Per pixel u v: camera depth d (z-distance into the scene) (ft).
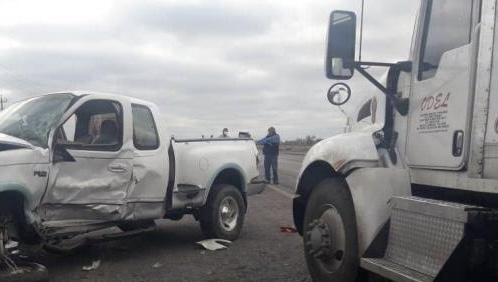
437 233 13.28
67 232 21.65
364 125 19.44
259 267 23.52
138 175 24.34
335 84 19.52
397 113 17.06
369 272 16.31
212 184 29.40
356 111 20.43
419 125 15.75
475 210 12.55
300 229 20.99
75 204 21.88
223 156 29.81
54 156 21.15
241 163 30.78
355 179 16.62
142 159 24.59
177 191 26.96
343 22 16.71
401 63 16.98
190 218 38.75
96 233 26.89
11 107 24.27
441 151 14.65
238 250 27.22
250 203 46.60
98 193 22.72
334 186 17.71
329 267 17.80
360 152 16.87
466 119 13.65
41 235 20.68
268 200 48.83
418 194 15.83
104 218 23.13
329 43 16.69
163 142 25.99
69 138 22.61
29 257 21.35
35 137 21.33
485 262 12.67
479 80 13.19
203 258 25.40
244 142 31.78
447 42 14.84
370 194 15.99
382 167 16.57
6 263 18.88
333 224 17.58
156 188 25.46
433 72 15.33
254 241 29.58
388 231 15.42
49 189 20.86
